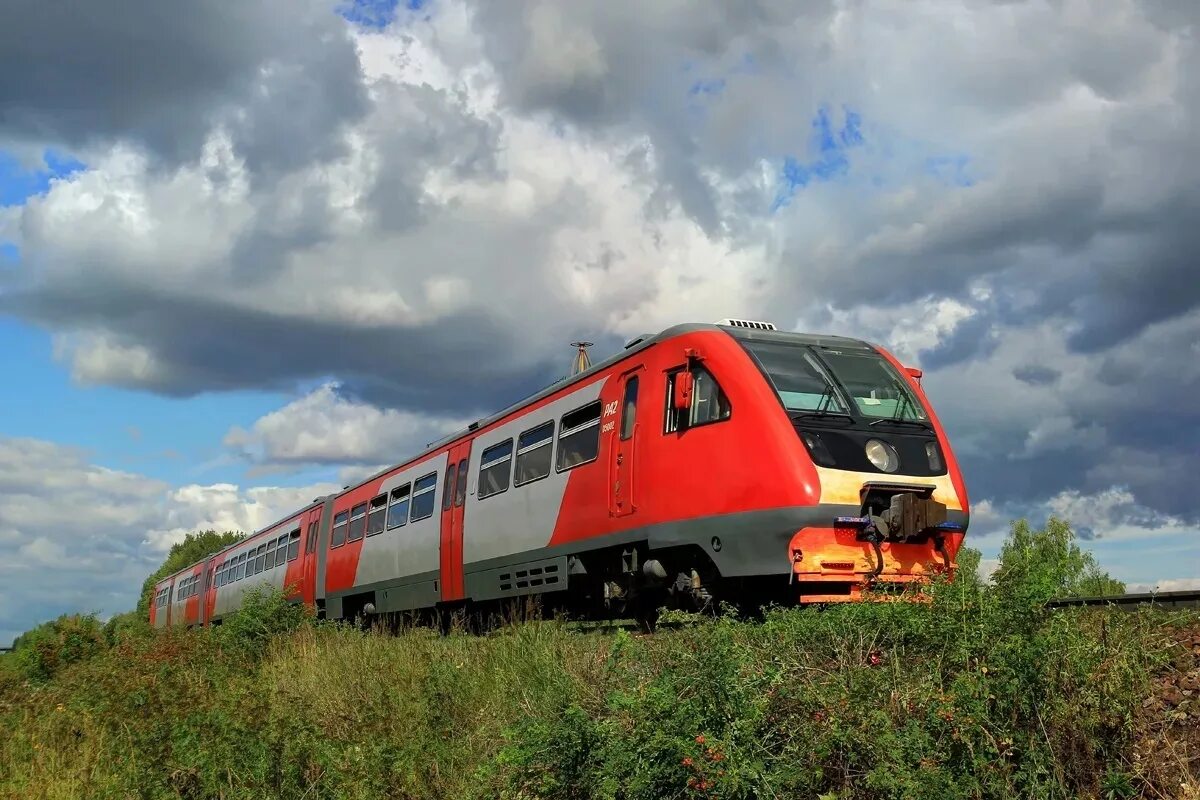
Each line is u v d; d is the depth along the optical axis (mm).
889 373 11414
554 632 10422
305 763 8422
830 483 9898
